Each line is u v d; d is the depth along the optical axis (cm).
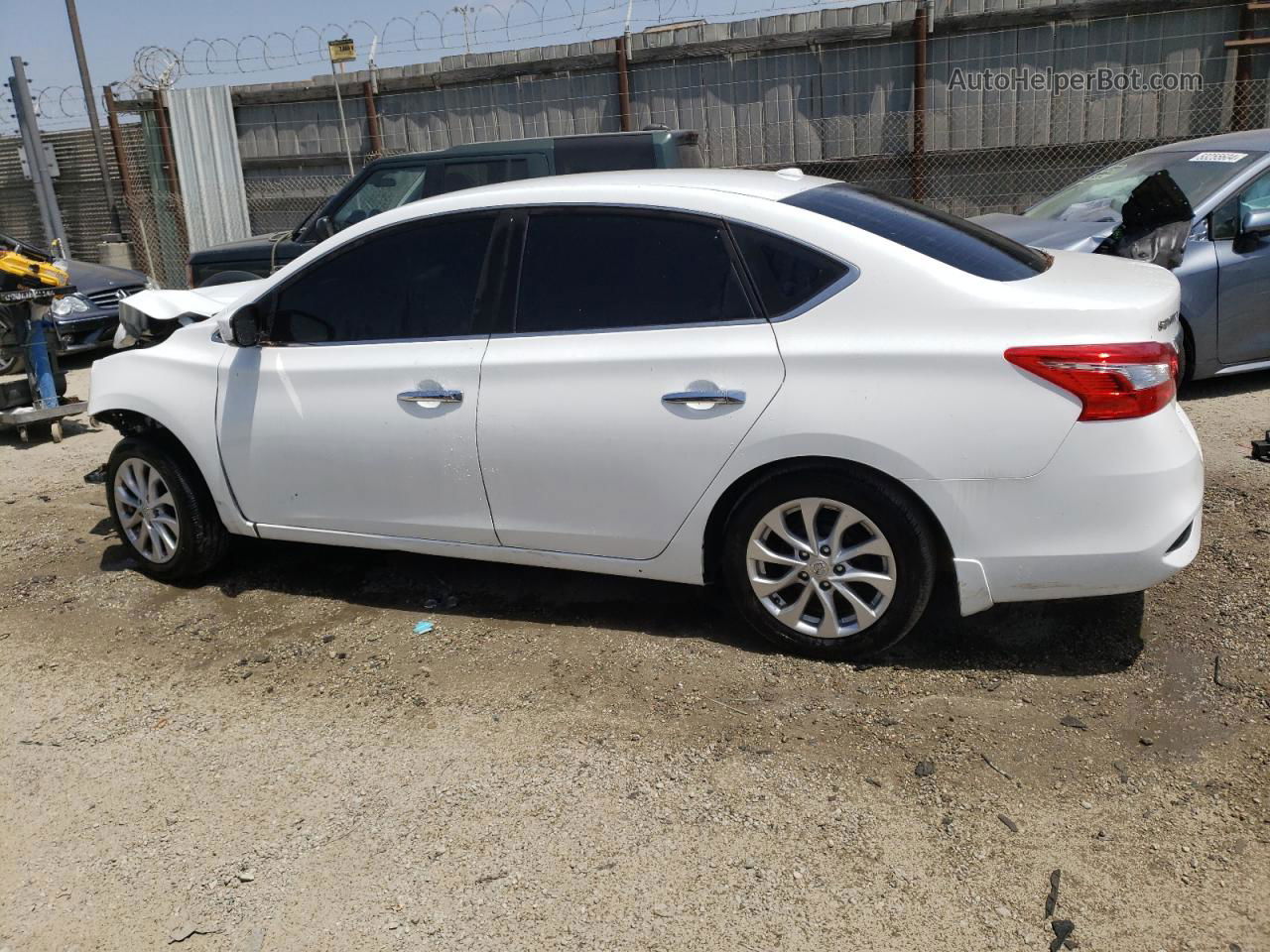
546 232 391
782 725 338
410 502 414
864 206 383
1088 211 703
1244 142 693
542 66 1257
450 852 290
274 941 262
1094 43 1075
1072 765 310
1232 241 650
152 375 466
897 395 335
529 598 445
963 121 1135
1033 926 252
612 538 384
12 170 1614
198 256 908
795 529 367
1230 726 323
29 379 774
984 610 373
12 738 364
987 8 1109
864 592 363
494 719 354
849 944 250
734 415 353
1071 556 330
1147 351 321
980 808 294
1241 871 264
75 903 281
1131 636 378
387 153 1365
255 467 441
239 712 371
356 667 396
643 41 1224
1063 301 329
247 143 1425
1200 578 416
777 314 354
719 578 413
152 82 1377
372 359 412
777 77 1179
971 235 393
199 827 308
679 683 367
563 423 377
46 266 749
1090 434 321
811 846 283
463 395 393
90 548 539
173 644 427
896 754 320
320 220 846
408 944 258
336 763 336
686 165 819
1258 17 1026
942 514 337
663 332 367
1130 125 1091
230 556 510
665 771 319
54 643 434
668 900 267
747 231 362
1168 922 250
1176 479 328
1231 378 718
